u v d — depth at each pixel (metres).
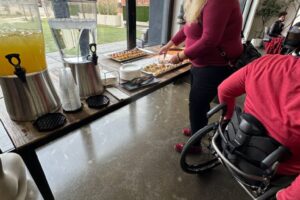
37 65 0.67
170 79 1.11
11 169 0.56
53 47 1.11
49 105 0.73
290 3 3.59
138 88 0.97
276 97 0.66
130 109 2.08
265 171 0.71
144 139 1.66
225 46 1.01
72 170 1.35
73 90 0.73
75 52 0.85
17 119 0.69
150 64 1.32
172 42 1.43
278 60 0.70
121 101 0.86
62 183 1.26
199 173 1.33
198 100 1.20
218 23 0.89
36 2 0.69
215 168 1.39
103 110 0.79
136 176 1.33
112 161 1.43
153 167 1.40
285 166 0.74
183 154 1.16
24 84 0.63
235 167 0.82
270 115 0.68
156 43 2.49
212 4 0.87
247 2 3.43
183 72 1.21
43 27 0.76
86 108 0.79
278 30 2.73
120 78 1.04
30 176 0.74
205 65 1.08
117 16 2.05
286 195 0.61
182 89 2.54
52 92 0.75
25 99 0.66
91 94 0.87
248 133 0.73
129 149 1.55
